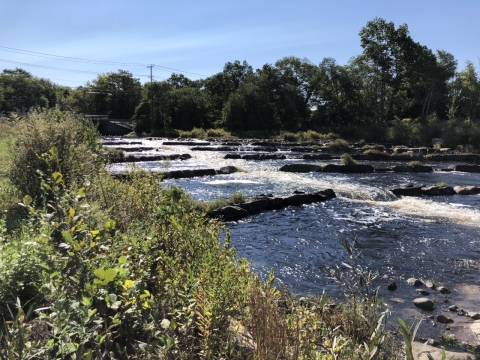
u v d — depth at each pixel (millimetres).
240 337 3238
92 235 3369
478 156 33312
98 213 4707
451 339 5395
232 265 4012
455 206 15523
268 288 3779
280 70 68688
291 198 15281
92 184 6160
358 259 9172
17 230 4809
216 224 5301
